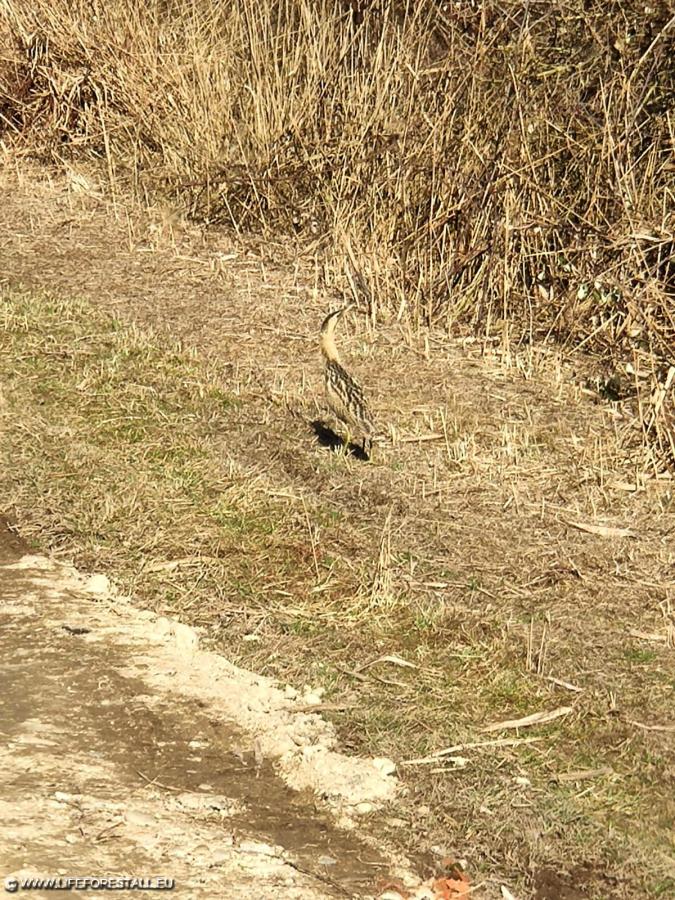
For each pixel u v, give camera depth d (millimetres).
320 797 5125
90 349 10000
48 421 8656
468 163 11211
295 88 13383
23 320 10477
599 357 10242
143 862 4562
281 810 5047
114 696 5738
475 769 5336
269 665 6059
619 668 6145
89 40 14906
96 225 13219
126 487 7715
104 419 8742
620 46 10367
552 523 7629
